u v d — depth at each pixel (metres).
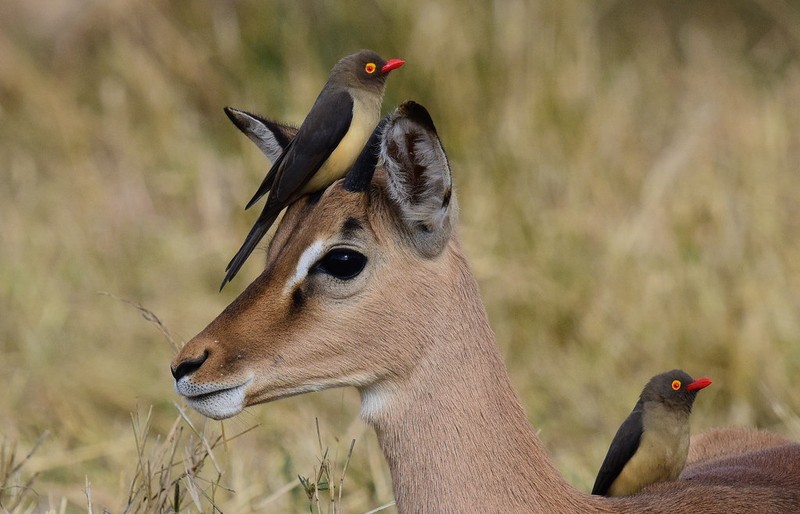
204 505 18.12
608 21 38.78
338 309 13.70
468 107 30.97
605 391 23.89
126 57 35.62
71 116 34.94
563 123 30.50
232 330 13.65
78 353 26.05
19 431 23.17
